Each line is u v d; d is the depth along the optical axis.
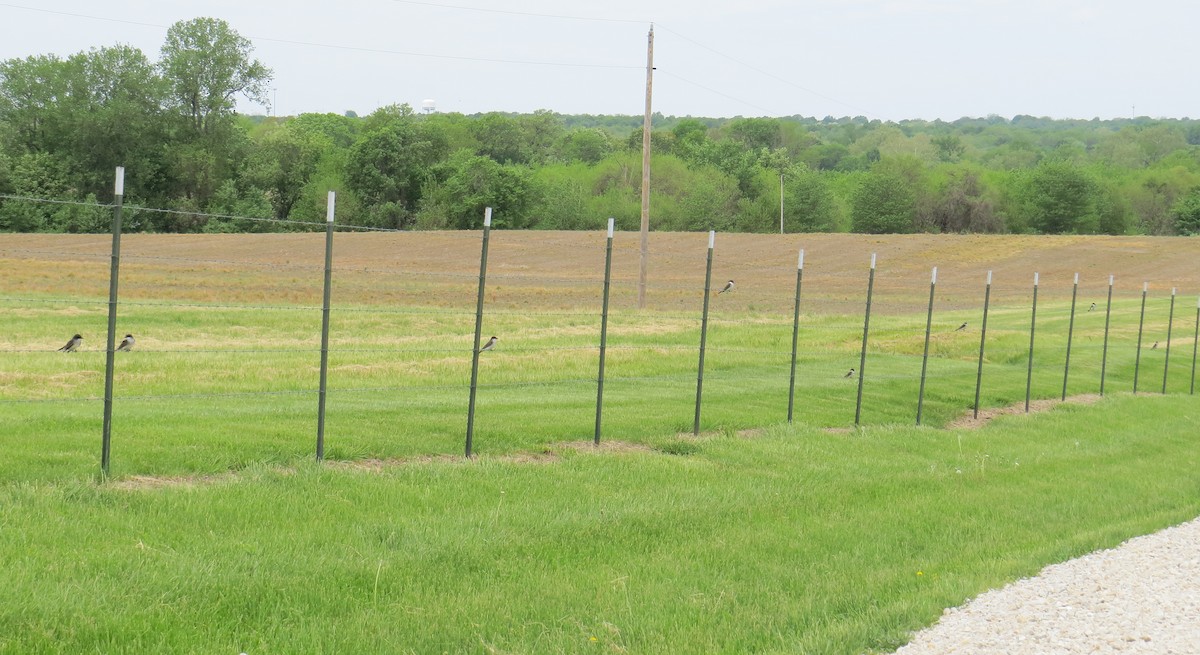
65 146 94.62
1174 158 136.88
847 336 33.94
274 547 9.27
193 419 14.05
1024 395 25.94
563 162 135.62
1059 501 14.25
